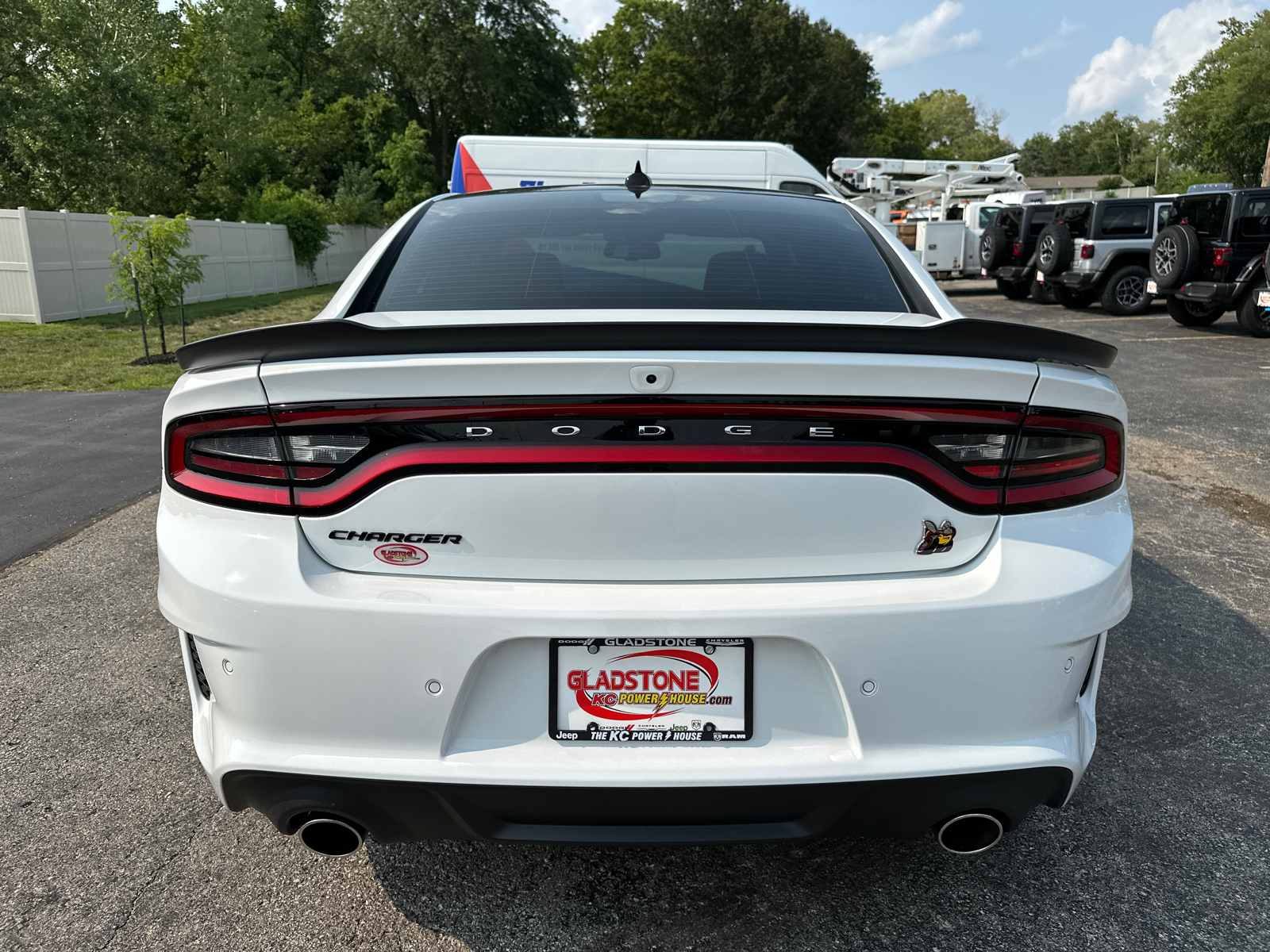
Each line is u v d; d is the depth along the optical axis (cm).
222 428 157
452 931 190
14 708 287
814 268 219
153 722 279
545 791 154
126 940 187
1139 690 300
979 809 163
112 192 3203
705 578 155
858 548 157
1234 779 248
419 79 4766
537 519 153
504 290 203
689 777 154
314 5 5309
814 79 5575
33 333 1470
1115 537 168
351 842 172
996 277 2019
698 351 151
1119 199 1606
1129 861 213
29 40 3031
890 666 155
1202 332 1331
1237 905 198
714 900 200
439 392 150
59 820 229
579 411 150
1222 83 5491
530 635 152
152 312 1236
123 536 456
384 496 154
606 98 5956
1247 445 644
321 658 154
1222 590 387
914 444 156
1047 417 159
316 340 153
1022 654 158
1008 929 190
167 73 4341
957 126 12512
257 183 4041
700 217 246
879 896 201
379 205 3853
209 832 224
